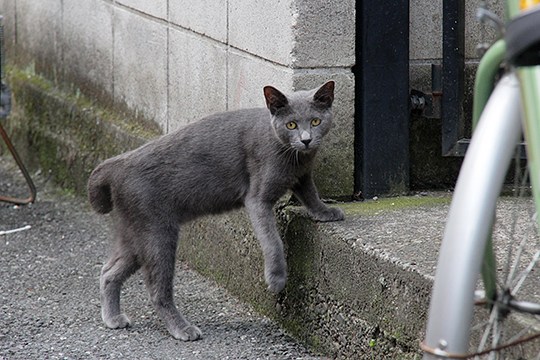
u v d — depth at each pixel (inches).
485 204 132.7
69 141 456.1
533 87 131.0
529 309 154.8
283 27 301.1
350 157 311.3
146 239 290.8
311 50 298.8
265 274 285.0
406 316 238.2
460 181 135.1
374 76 308.2
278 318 301.4
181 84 370.3
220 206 296.7
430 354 135.0
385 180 315.3
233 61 332.8
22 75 516.4
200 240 348.8
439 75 319.0
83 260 362.0
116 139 413.4
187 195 292.4
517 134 134.9
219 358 271.7
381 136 312.3
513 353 187.2
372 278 253.6
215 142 292.5
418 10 318.7
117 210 297.1
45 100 480.7
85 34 450.6
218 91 344.8
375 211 296.7
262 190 285.0
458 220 133.6
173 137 296.4
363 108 309.3
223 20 336.8
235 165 291.0
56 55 483.2
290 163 281.4
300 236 289.3
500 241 245.6
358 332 261.3
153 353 274.2
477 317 193.6
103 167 299.1
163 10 378.6
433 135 325.7
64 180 462.0
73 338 285.9
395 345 244.5
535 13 124.6
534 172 132.6
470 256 132.6
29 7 510.6
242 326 300.4
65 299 321.1
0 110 429.7
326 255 276.4
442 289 134.1
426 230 271.4
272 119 279.1
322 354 279.3
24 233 394.0
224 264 333.4
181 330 286.5
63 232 395.2
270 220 285.7
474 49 322.7
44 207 431.2
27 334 289.0
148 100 398.3
